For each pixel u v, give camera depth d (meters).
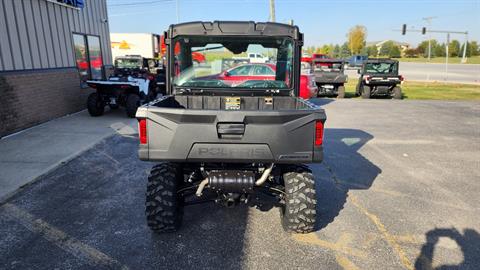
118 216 4.09
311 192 3.50
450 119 10.98
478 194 4.99
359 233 3.81
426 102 15.18
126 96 9.80
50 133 7.84
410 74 33.47
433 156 6.89
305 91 12.23
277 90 4.39
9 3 7.71
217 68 4.37
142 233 3.72
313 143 3.16
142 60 12.94
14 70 7.86
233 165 3.50
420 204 4.60
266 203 4.43
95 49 12.13
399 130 9.27
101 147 6.86
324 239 3.66
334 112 12.20
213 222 3.97
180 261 3.25
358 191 5.01
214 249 3.45
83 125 8.73
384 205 4.55
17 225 3.86
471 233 3.86
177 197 3.58
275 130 3.08
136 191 4.82
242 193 3.40
